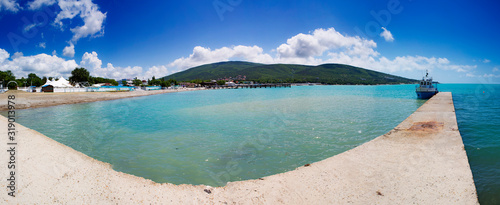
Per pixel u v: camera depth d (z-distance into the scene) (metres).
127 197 5.31
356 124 15.48
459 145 8.56
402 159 7.30
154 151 10.04
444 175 6.04
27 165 7.00
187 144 11.12
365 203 4.88
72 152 8.75
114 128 15.29
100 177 6.44
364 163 7.05
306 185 5.76
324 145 10.56
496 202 5.34
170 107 29.36
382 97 45.06
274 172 7.62
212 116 20.39
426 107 21.95
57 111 25.66
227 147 10.50
